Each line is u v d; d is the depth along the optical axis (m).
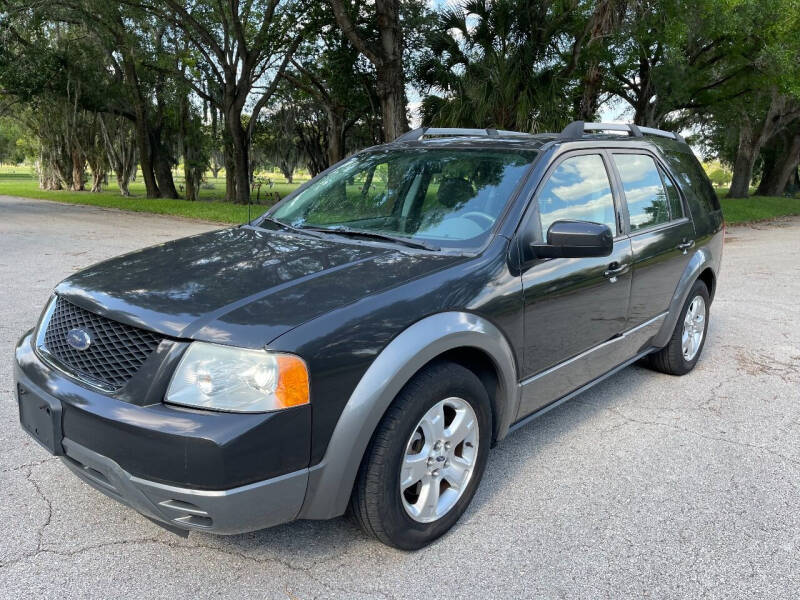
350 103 23.78
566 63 16.56
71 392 2.26
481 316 2.68
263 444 2.06
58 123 37.44
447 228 3.09
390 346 2.32
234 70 24.44
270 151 42.50
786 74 18.23
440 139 3.84
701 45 19.66
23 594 2.28
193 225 17.14
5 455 3.29
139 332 2.24
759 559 2.62
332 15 19.80
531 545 2.68
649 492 3.14
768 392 4.58
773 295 7.96
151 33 23.80
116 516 2.79
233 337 2.12
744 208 24.02
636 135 4.27
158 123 32.47
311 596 2.33
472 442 2.78
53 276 8.23
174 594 2.32
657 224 4.15
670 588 2.43
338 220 3.47
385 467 2.36
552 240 2.83
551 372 3.22
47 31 25.70
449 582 2.43
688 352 4.90
